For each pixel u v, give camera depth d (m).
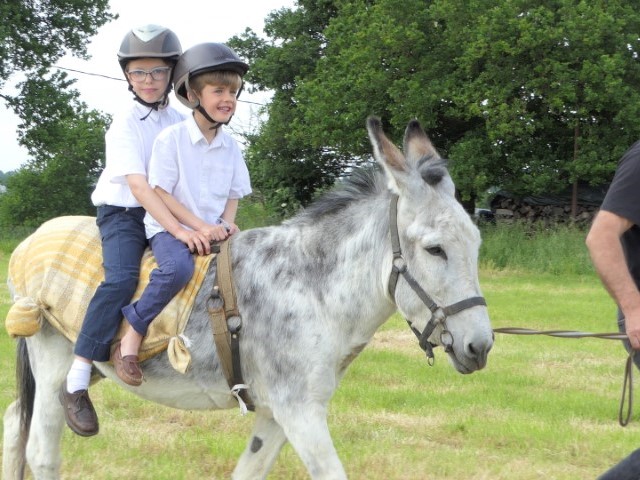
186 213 4.26
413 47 25.89
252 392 4.14
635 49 25.09
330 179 33.22
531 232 23.44
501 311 13.52
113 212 4.36
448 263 3.72
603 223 3.69
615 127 24.97
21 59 33.25
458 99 24.39
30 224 48.22
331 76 27.66
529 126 23.91
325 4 32.81
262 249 4.20
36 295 4.40
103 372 4.45
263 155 33.09
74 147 48.56
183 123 4.34
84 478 5.40
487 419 7.06
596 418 7.22
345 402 7.51
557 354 10.17
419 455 5.96
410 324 3.93
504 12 24.17
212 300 4.09
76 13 34.47
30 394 4.71
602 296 15.96
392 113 25.92
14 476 4.70
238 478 4.30
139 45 4.45
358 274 4.00
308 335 3.95
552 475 5.65
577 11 24.14
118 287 4.16
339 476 3.86
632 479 3.76
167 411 7.05
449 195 3.86
